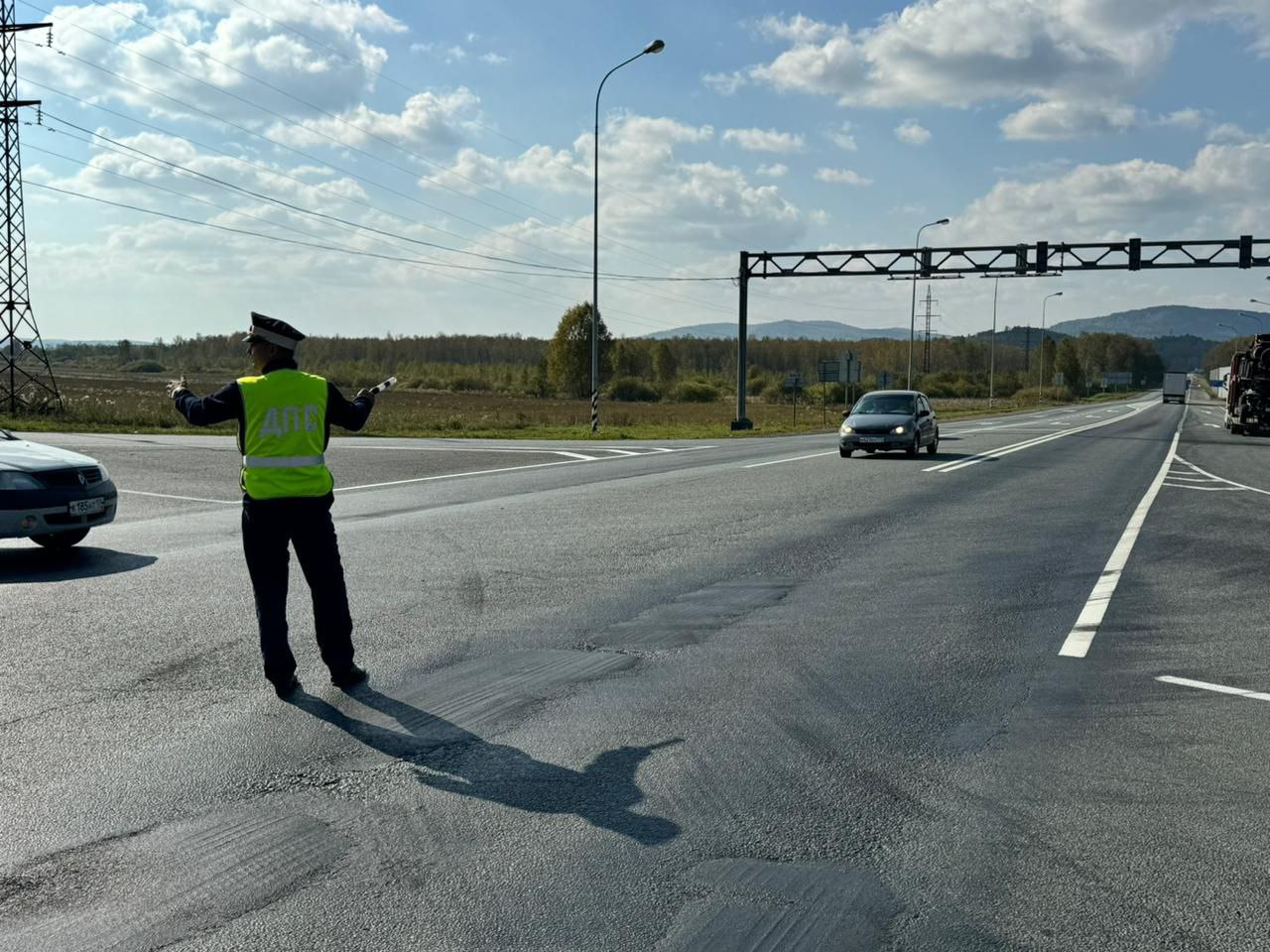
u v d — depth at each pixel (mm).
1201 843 3904
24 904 3365
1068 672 6332
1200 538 12211
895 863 3715
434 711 5457
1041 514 14336
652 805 4227
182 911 3328
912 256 44625
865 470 21281
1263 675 6301
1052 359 185625
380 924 3258
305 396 5852
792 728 5230
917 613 7973
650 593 8594
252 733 5078
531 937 3184
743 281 47094
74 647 6727
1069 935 3217
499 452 26328
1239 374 42500
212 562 9945
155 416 37906
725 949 3119
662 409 80125
